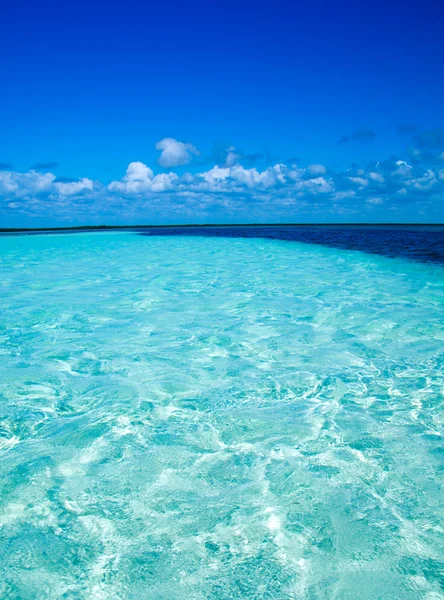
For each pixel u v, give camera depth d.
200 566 1.60
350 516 1.86
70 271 9.27
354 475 2.14
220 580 1.54
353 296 6.40
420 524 1.81
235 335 4.47
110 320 5.05
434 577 1.55
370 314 5.29
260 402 2.95
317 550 1.67
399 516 1.86
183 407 2.87
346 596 1.47
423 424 2.64
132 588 1.51
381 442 2.44
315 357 3.82
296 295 6.52
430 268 9.37
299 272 9.02
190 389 3.15
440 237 20.14
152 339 4.33
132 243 18.31
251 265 10.32
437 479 2.11
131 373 3.45
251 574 1.56
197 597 1.47
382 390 3.13
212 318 5.15
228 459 2.28
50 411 2.81
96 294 6.59
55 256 12.71
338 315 5.26
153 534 1.76
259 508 1.91
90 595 1.48
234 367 3.59
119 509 1.90
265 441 2.46
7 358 3.78
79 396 3.03
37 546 1.69
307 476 2.13
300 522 1.82
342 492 2.01
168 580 1.54
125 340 4.30
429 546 1.69
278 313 5.39
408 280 7.80
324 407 2.87
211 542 1.71
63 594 1.48
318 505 1.92
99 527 1.79
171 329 4.68
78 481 2.09
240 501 1.95
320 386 3.20
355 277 8.23
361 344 4.17
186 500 1.96
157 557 1.64
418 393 3.08
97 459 2.28
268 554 1.65
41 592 1.49
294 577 1.55
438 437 2.50
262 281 7.84
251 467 2.21
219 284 7.53
